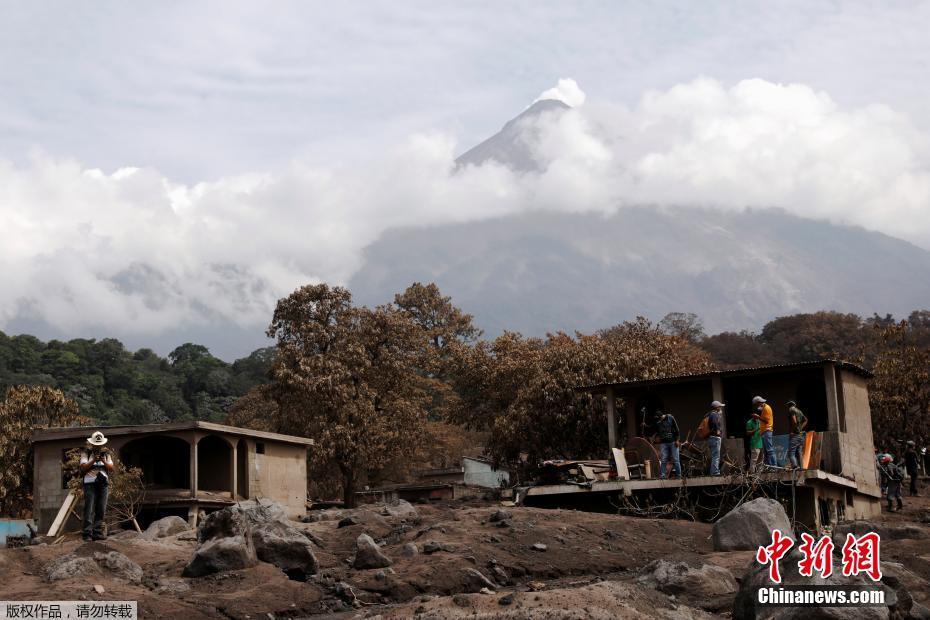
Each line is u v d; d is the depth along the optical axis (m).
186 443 35.28
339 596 16.08
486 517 22.56
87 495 18.23
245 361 119.12
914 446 36.66
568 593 12.88
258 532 17.16
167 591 15.30
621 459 28.92
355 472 51.22
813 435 28.73
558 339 57.00
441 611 12.47
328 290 53.16
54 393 42.25
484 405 56.50
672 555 18.64
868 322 109.88
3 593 14.47
